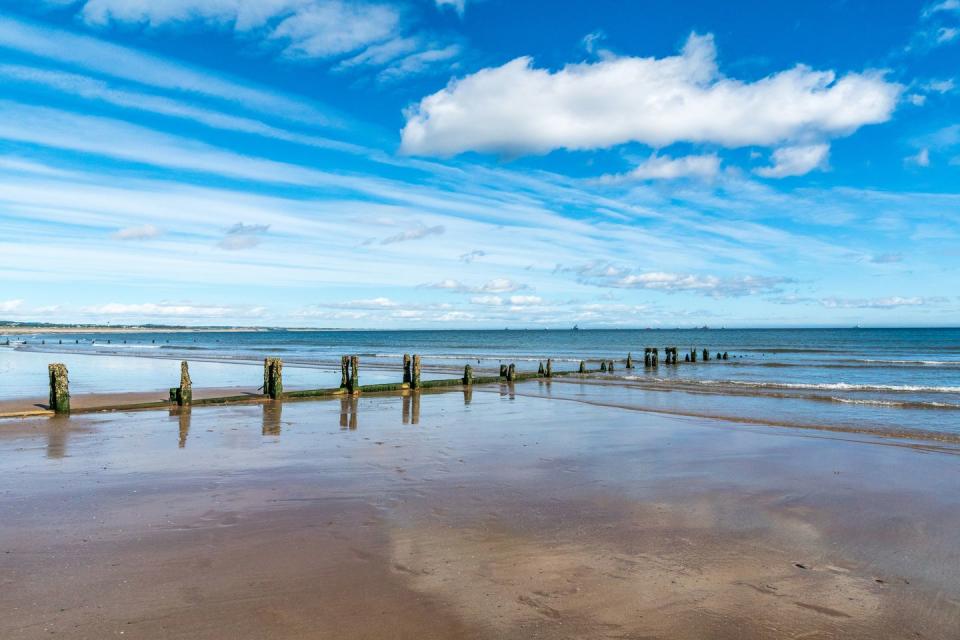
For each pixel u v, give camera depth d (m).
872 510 8.58
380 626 4.96
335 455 11.85
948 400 22.33
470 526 7.61
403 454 12.02
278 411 18.48
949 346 83.25
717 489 9.64
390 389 24.89
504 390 26.41
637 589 5.80
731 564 6.49
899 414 18.80
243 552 6.59
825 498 9.19
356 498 8.80
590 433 14.86
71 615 5.08
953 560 6.68
